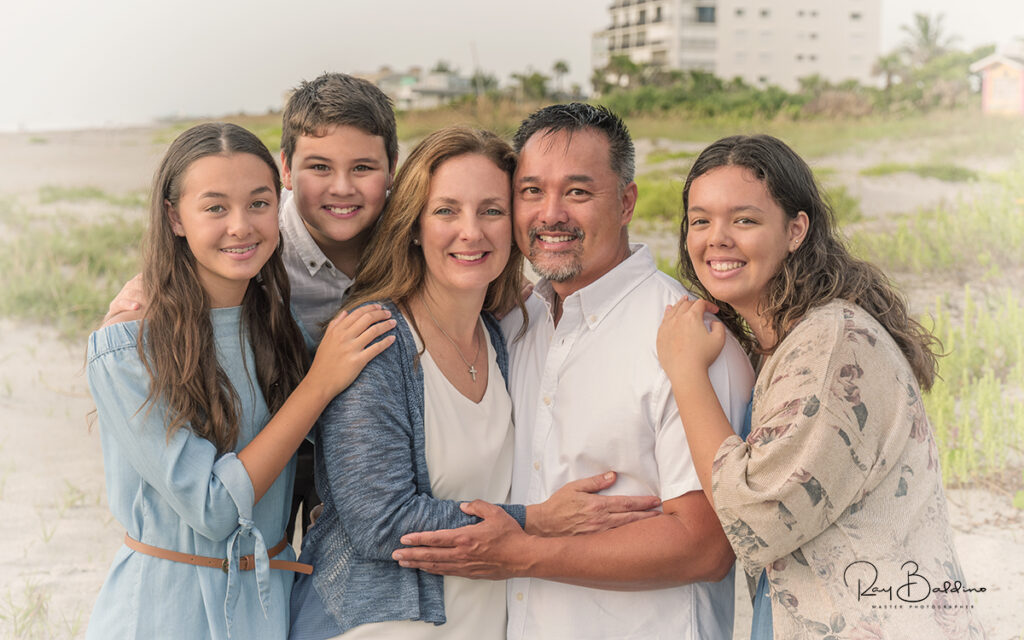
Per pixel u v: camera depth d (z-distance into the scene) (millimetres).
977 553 4535
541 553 2420
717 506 2227
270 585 2484
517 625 2625
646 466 2592
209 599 2381
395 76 31500
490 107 25703
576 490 2531
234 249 2406
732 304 2531
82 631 4133
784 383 2211
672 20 32406
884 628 2109
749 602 4375
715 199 2416
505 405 2742
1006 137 17250
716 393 2467
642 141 22250
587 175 2607
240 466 2338
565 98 31609
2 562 4828
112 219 13969
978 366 6617
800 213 2402
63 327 8906
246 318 2596
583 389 2635
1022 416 5648
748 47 32938
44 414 7062
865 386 2150
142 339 2355
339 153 3117
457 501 2486
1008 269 8820
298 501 3363
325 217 3184
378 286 2654
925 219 11180
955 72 23531
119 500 2441
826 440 2107
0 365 8031
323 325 2748
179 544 2410
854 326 2217
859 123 22500
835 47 33406
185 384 2359
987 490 5188
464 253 2529
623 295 2670
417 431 2520
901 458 2178
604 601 2564
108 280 10273
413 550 2414
